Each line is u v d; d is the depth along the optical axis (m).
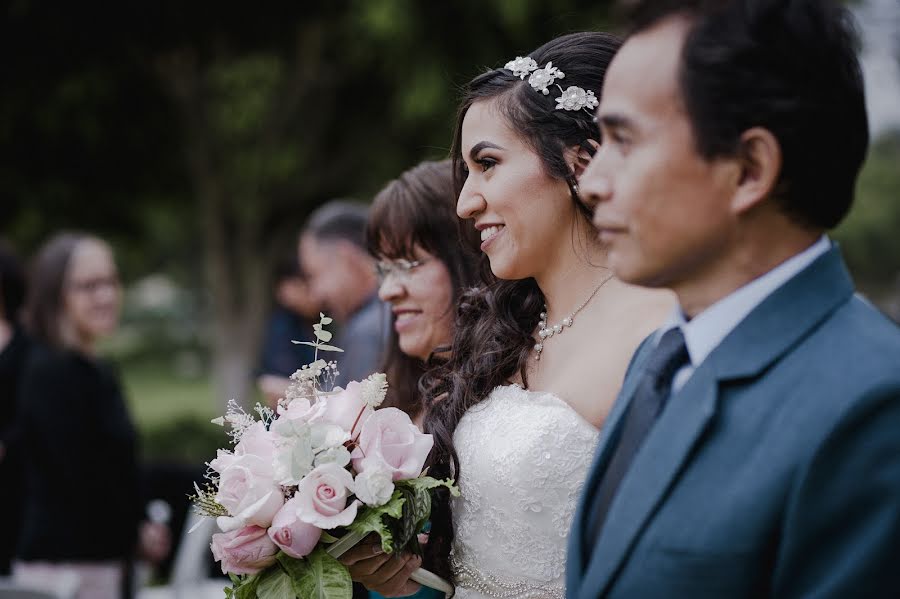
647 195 1.16
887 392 1.07
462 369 2.07
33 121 10.16
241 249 11.61
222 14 10.08
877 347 1.12
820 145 1.13
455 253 2.43
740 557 1.11
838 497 1.08
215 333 11.61
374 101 10.94
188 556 3.80
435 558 1.99
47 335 4.02
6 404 4.20
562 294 1.98
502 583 1.90
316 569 1.66
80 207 11.10
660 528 1.17
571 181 1.89
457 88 2.10
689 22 1.14
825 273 1.19
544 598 1.87
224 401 11.41
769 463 1.12
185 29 10.09
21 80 9.98
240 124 11.23
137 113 10.79
